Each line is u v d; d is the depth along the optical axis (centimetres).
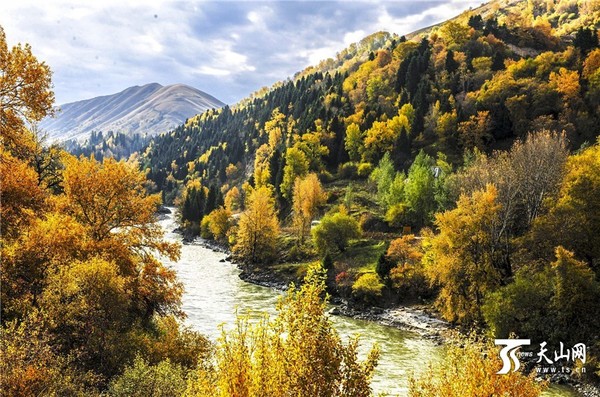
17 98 1988
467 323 4512
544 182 5384
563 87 10194
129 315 2695
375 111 13788
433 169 9406
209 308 5244
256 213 8681
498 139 10856
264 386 939
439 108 12056
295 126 16975
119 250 2905
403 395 2931
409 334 4591
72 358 1738
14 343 1484
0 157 2166
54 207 2794
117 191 3120
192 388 1202
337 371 941
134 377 1686
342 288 6188
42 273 2164
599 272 4084
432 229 7812
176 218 16325
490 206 4656
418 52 15625
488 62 13438
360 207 9969
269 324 1016
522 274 4297
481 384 1430
